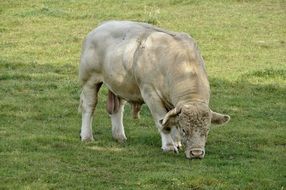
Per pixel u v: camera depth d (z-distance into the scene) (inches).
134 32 800.9
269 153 797.2
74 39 1471.5
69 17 1665.8
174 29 1555.1
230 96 1074.1
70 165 729.0
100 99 1044.5
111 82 812.6
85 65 836.6
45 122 914.1
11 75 1171.3
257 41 1462.8
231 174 698.8
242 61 1312.7
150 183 673.0
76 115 955.3
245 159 766.5
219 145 821.9
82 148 794.8
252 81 1163.3
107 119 941.8
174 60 753.0
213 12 1704.0
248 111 995.9
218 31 1533.0
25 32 1536.7
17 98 1035.9
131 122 924.0
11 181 676.7
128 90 802.2
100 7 1759.4
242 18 1647.4
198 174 692.1
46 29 1562.5
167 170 711.7
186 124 712.4
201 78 748.0
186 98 732.0
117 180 684.1
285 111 998.4
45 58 1322.6
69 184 671.8
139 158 754.8
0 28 1562.5
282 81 1165.7
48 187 663.8
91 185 669.9
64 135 844.0
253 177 692.7
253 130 889.5
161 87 761.0
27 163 730.8
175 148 773.3
